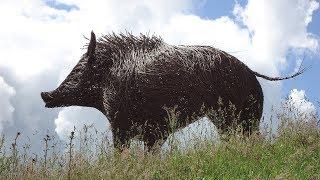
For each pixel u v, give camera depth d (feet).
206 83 25.98
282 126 25.21
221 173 20.29
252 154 22.11
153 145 25.94
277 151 23.29
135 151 22.27
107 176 17.79
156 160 21.24
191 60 26.18
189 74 25.85
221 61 26.55
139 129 25.66
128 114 26.45
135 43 27.30
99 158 20.88
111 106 26.78
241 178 19.77
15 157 18.17
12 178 17.75
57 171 18.42
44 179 17.71
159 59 26.23
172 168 20.08
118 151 23.99
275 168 20.71
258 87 27.66
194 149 22.67
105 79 27.45
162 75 25.84
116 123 26.71
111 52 27.55
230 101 26.48
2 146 18.13
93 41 27.17
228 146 22.68
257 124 27.35
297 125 25.41
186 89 25.77
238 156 21.98
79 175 17.90
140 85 26.08
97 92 28.12
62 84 28.55
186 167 20.44
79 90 28.17
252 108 27.37
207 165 20.93
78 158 19.34
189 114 26.03
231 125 26.32
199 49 26.81
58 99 28.32
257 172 20.38
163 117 26.02
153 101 25.91
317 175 19.40
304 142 24.12
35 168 18.43
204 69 26.08
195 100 25.89
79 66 28.43
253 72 27.94
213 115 25.62
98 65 27.66
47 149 18.72
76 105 28.73
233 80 26.55
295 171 20.40
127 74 26.48
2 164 17.97
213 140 23.89
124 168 19.15
